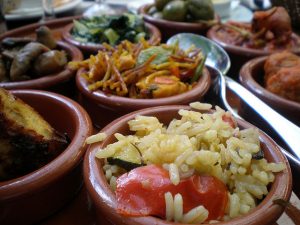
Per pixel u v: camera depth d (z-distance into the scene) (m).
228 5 0.37
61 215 0.15
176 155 0.12
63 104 0.17
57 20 0.31
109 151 0.13
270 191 0.12
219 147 0.13
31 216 0.14
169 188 0.11
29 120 0.15
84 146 0.14
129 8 0.39
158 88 0.19
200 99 0.20
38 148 0.14
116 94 0.19
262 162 0.13
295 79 0.19
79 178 0.15
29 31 0.29
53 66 0.21
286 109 0.19
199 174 0.12
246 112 0.19
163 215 0.11
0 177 0.14
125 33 0.29
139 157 0.13
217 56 0.25
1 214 0.13
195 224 0.11
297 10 0.32
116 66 0.20
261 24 0.27
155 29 0.30
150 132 0.14
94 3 0.41
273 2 0.34
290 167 0.13
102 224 0.12
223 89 0.20
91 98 0.19
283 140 0.15
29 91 0.18
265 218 0.11
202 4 0.30
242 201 0.12
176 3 0.31
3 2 0.29
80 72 0.21
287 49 0.26
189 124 0.14
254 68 0.23
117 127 0.15
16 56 0.22
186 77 0.21
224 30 0.30
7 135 0.14
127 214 0.11
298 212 0.14
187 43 0.27
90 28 0.29
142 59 0.21
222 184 0.12
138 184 0.11
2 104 0.14
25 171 0.15
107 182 0.12
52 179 0.13
